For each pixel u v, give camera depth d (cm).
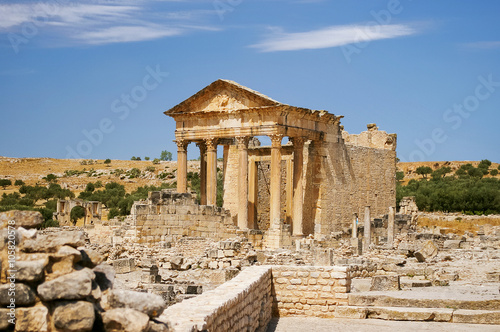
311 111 8644
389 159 10238
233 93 8650
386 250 5209
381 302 3030
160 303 1357
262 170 9431
